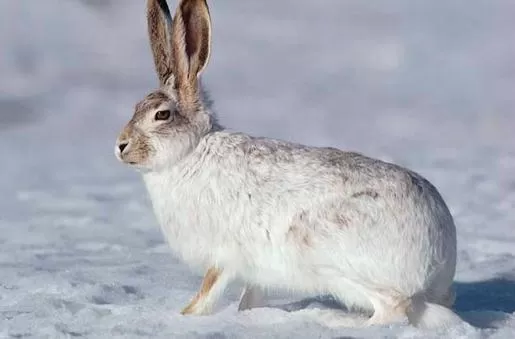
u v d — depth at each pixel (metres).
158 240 28.56
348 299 17.47
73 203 36.72
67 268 23.61
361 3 101.50
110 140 58.94
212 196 18.11
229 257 18.19
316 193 17.39
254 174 17.92
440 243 17.16
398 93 75.25
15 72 78.88
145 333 16.50
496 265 24.06
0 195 38.94
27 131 61.75
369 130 61.28
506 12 98.25
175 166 18.41
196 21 19.00
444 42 90.25
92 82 77.75
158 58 19.48
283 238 17.58
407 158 48.69
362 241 17.02
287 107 70.38
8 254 25.95
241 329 16.66
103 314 18.20
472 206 34.94
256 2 101.00
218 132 18.55
